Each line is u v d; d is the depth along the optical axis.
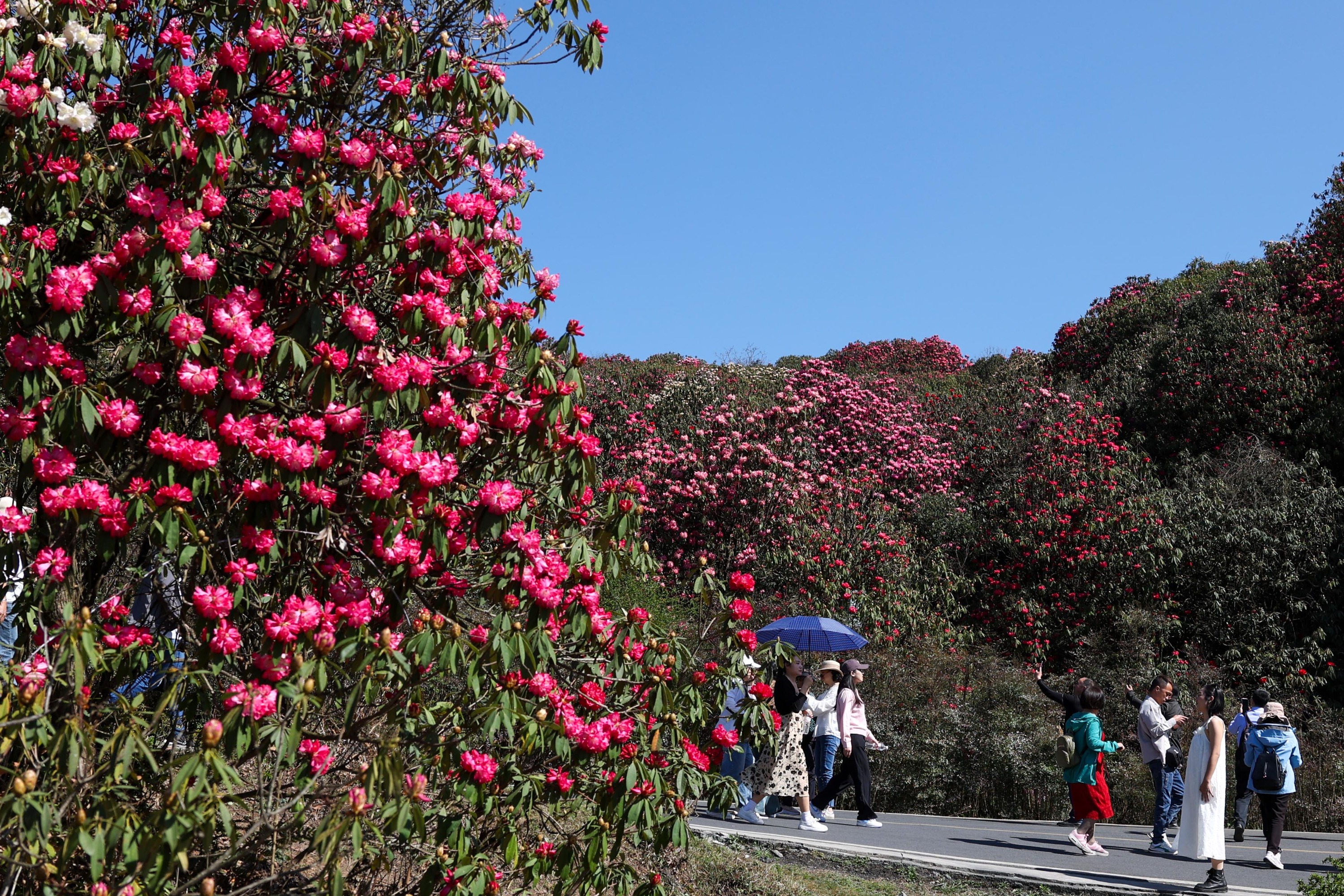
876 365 42.97
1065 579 20.86
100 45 4.16
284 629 3.77
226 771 3.25
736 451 21.30
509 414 4.55
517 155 6.10
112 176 4.11
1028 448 25.05
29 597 4.02
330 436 4.14
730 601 6.07
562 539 4.84
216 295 4.21
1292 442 23.42
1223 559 20.39
